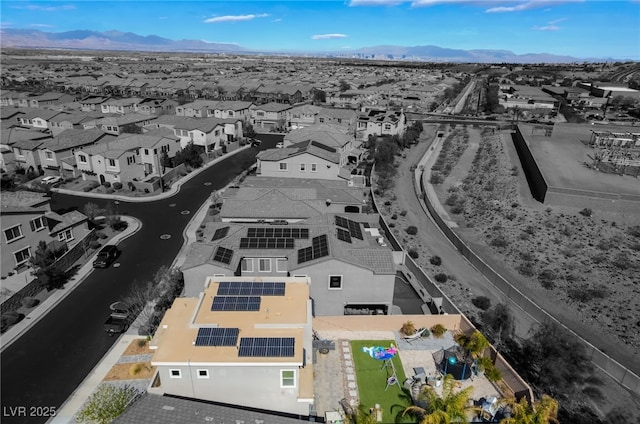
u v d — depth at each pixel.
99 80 178.62
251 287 28.22
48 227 44.59
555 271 44.66
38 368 29.98
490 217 58.03
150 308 35.66
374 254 33.47
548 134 93.44
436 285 39.56
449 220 58.59
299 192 47.06
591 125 88.38
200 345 23.05
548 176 62.91
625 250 47.53
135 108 123.19
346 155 77.00
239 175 73.50
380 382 27.45
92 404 24.67
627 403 28.27
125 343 32.50
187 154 77.31
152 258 46.19
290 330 24.48
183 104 125.31
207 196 64.94
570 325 36.75
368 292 33.12
